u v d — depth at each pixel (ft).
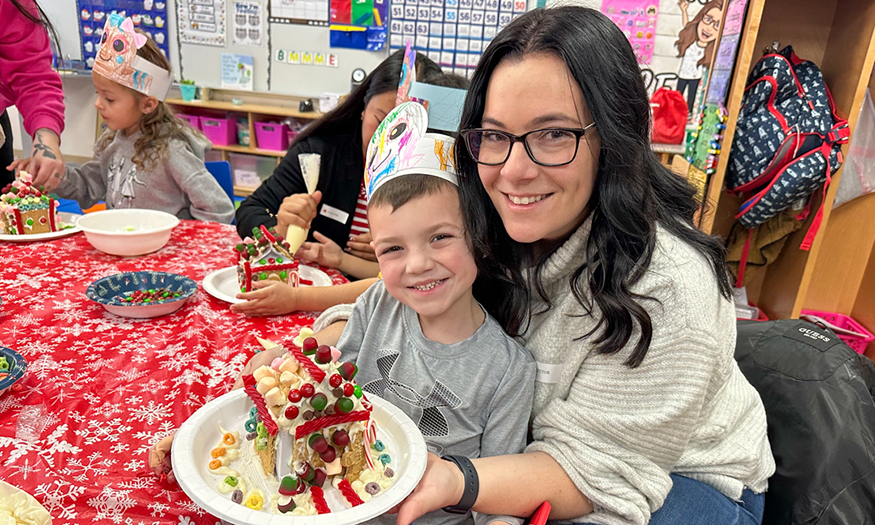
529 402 2.90
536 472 2.64
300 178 6.27
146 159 6.93
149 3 14.71
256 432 2.52
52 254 5.11
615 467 2.64
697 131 9.12
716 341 2.60
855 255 8.54
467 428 2.90
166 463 2.40
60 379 3.14
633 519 2.62
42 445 2.58
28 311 3.94
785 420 3.60
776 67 7.43
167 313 4.10
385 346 3.07
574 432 2.72
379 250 2.83
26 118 6.35
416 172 2.69
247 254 4.37
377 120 5.47
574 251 2.80
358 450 2.41
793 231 8.32
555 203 2.49
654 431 2.62
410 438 2.54
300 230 5.09
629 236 2.61
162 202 7.23
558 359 2.92
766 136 7.48
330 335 3.36
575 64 2.28
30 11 6.22
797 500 3.33
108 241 5.05
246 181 15.48
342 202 6.27
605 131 2.36
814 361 3.79
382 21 13.96
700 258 2.75
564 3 2.68
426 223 2.66
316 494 2.27
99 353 3.47
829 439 3.37
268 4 14.29
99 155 7.47
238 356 3.59
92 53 15.39
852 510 3.20
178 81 15.35
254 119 15.12
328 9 14.07
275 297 4.16
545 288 3.00
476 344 2.94
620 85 2.36
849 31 7.50
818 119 7.37
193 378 3.24
